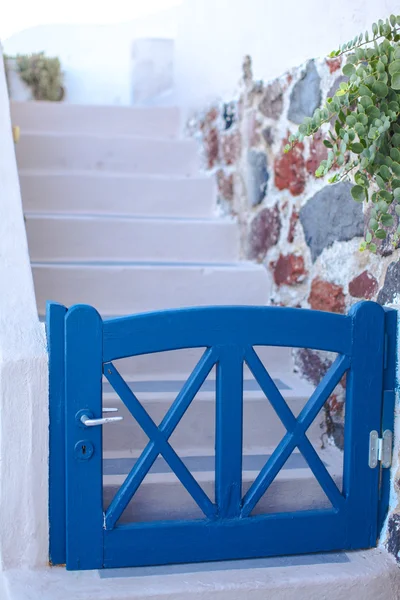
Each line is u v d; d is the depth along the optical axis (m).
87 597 1.70
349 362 1.97
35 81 6.13
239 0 3.30
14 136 3.08
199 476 2.05
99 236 3.07
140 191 3.44
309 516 1.98
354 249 2.24
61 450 1.80
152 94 5.60
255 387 2.46
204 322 1.86
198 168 3.87
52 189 3.30
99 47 6.18
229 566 1.90
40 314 2.67
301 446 1.96
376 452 2.01
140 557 1.86
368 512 2.02
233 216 3.33
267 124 2.94
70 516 1.80
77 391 1.78
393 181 1.79
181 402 1.87
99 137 3.67
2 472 1.76
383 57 1.77
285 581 1.82
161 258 3.16
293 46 2.68
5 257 2.08
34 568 1.81
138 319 1.81
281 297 2.80
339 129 1.87
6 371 1.74
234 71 3.36
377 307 1.97
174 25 5.75
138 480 1.84
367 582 1.87
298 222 2.65
